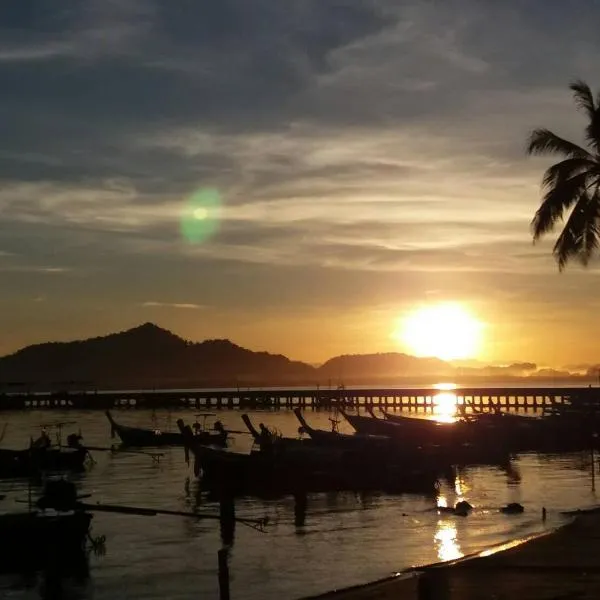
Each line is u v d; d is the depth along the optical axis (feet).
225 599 56.03
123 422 323.78
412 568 67.36
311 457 133.39
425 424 196.54
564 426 195.42
